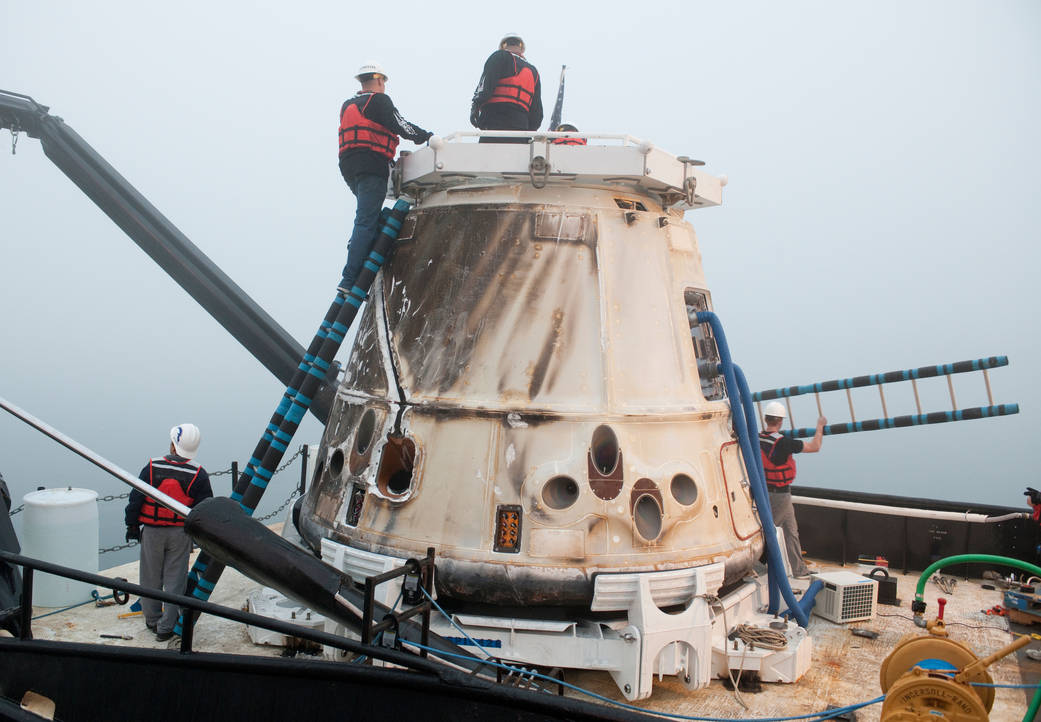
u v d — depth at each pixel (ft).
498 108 22.82
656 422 19.42
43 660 17.17
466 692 12.76
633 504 18.61
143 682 16.05
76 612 23.30
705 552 19.24
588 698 18.08
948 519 28.68
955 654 13.55
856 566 29.84
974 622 24.00
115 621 22.62
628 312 20.08
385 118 21.45
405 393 20.10
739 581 21.39
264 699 14.96
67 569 16.31
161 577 21.83
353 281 22.38
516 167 19.86
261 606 20.74
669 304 20.98
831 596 23.53
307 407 22.33
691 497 19.67
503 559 18.10
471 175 20.52
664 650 18.01
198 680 15.57
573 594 17.98
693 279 22.49
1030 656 21.24
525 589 17.95
